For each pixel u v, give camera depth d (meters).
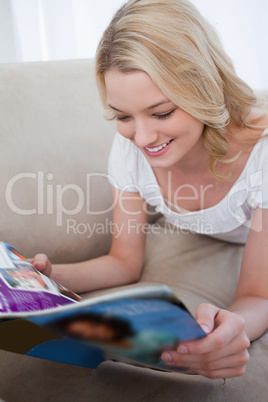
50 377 0.79
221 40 0.99
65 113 1.20
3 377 0.80
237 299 0.98
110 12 2.18
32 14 2.10
